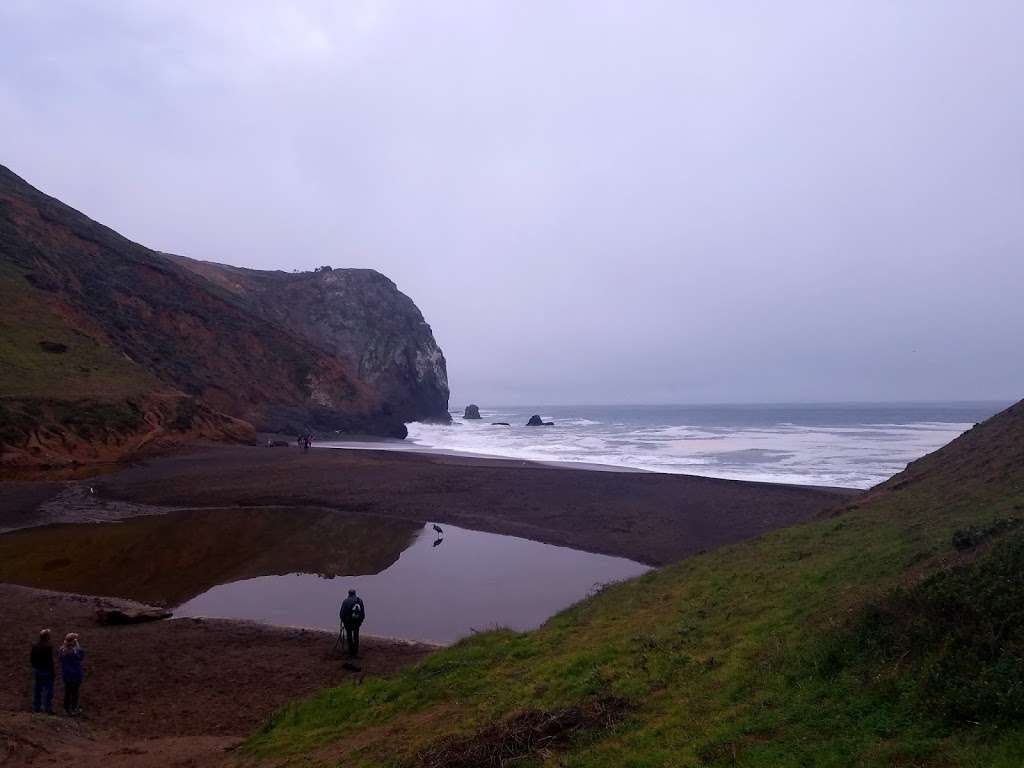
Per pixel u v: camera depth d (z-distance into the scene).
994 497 10.52
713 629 8.00
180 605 16.50
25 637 13.59
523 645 9.91
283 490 32.22
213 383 60.72
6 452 35.00
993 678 4.54
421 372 105.06
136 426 42.44
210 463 39.97
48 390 41.16
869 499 15.44
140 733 9.47
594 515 27.09
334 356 78.00
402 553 21.69
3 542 22.95
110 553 21.59
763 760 4.55
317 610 16.05
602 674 7.35
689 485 33.16
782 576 9.62
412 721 7.81
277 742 8.18
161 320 62.72
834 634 6.20
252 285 99.50
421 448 58.59
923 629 5.46
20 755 7.86
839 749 4.44
